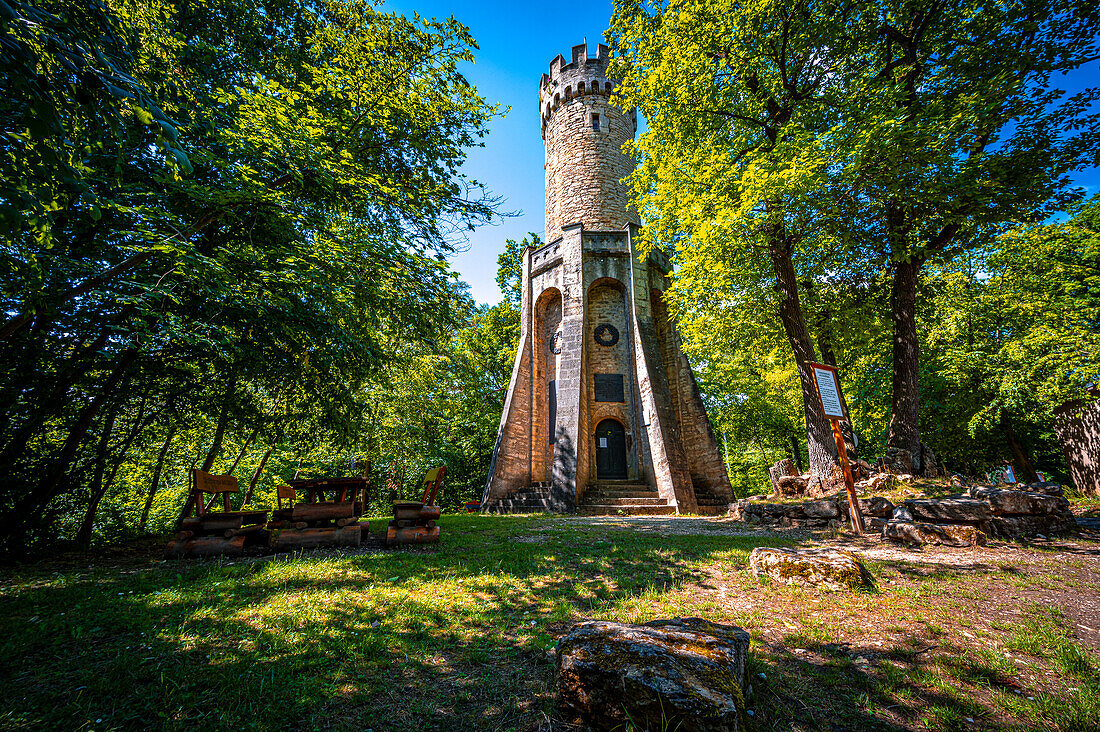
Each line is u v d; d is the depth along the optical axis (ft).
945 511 26.17
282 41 33.63
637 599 15.03
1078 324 54.39
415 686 9.26
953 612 13.46
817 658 10.52
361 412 41.86
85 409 28.48
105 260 25.91
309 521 26.68
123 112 10.59
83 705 8.38
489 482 61.77
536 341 72.02
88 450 31.40
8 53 7.98
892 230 37.35
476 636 11.93
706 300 45.60
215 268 22.40
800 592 15.49
